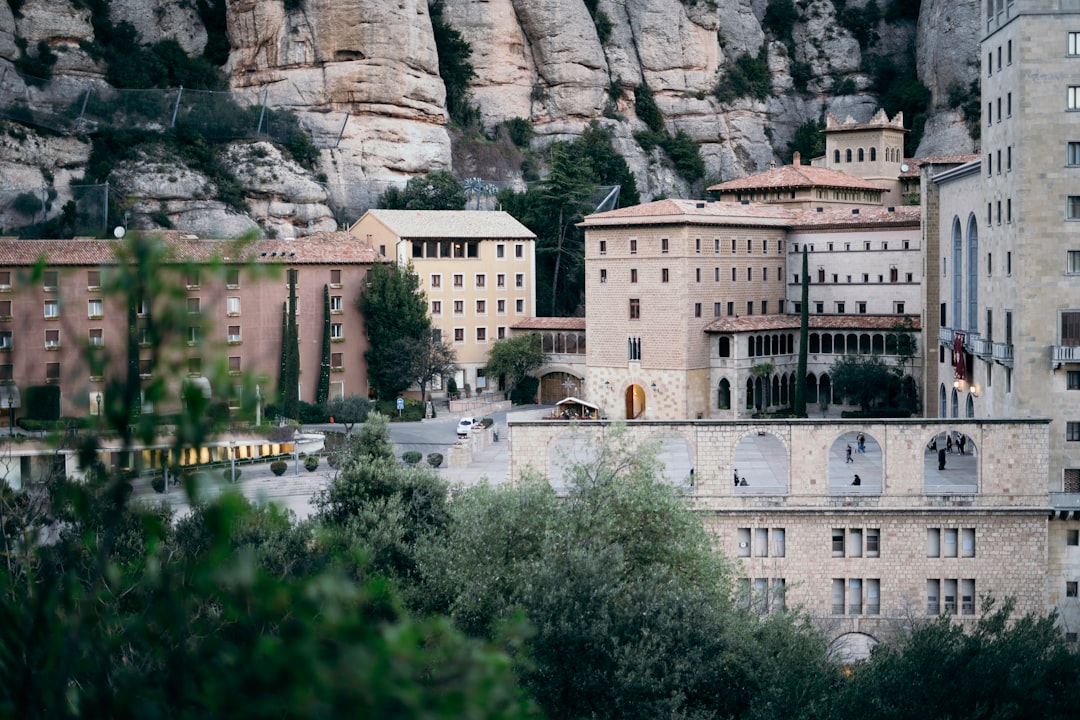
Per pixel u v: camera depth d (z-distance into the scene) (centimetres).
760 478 11838
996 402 12319
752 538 9925
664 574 6869
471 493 8169
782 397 17738
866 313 17862
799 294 18525
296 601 1872
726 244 17475
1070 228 11394
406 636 1767
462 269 19312
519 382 19312
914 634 7162
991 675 6431
